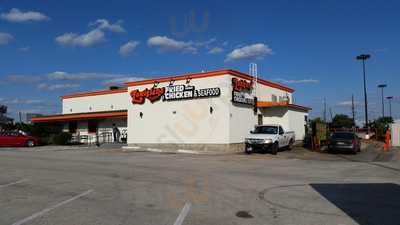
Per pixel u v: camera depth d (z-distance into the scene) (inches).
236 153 1071.0
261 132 1088.8
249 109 1225.4
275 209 356.8
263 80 1338.6
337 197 415.8
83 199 400.2
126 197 410.9
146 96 1274.6
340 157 956.6
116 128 1594.5
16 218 318.3
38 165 738.2
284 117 1312.7
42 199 399.9
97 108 1723.7
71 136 1654.8
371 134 1996.8
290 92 1616.6
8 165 738.8
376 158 930.7
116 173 612.1
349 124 2984.7
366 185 498.9
